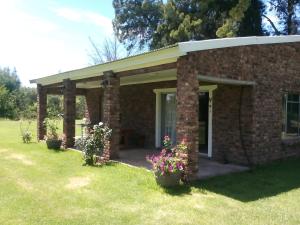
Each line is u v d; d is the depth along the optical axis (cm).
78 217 565
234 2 2181
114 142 1070
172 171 730
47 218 558
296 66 1147
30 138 1596
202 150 1176
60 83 1482
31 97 4406
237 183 795
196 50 751
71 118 1339
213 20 2302
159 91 1330
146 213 588
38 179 827
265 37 959
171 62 840
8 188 743
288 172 925
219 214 586
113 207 618
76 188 744
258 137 998
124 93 1548
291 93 1133
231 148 1029
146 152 1241
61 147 1344
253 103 979
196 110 774
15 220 547
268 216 579
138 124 1448
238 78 916
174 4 2405
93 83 1495
